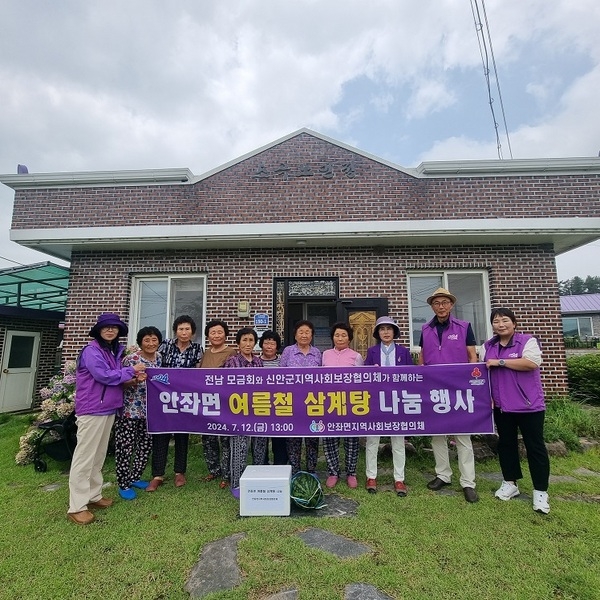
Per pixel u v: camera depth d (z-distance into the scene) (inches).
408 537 111.7
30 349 410.9
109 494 146.6
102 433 132.4
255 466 138.3
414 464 176.4
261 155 283.1
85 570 99.6
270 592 89.0
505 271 272.5
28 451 186.9
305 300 281.6
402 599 86.2
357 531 114.3
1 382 375.9
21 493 150.6
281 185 278.5
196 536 113.7
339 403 147.4
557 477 160.9
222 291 279.4
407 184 274.4
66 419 180.1
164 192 280.5
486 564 99.0
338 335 156.7
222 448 156.5
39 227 277.9
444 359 150.5
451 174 273.6
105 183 281.7
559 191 267.6
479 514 126.0
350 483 149.6
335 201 275.1
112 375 131.0
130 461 145.4
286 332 274.5
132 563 101.6
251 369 150.1
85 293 280.7
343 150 280.7
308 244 276.1
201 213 277.0
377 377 147.6
